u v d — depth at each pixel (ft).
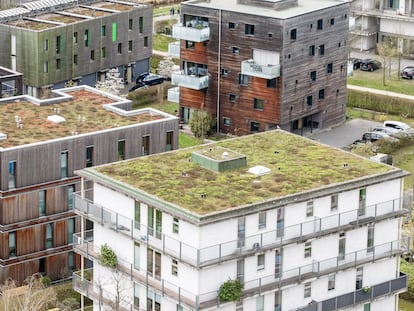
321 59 651.25
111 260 423.64
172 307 411.13
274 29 625.41
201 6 644.69
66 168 488.02
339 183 421.59
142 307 419.74
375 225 433.48
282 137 465.47
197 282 396.98
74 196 440.45
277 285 411.75
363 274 435.53
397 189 437.17
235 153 438.40
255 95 640.58
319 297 426.51
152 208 408.46
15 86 621.31
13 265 484.74
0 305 450.71
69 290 484.33
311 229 417.08
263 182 421.18
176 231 401.70
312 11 637.71
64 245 494.59
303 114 651.25
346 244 428.15
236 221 400.26
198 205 401.29
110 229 422.82
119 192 416.26
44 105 528.63
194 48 654.12
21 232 483.92
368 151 618.03
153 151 508.12
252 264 406.82
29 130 497.87
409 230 502.38
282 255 413.39
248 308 410.72
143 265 416.87
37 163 480.23
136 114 520.83
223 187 416.26
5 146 478.59
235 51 640.17
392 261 442.50
